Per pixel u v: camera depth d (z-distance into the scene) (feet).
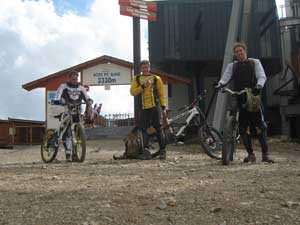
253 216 9.42
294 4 62.23
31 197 11.69
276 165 17.81
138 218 9.46
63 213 9.94
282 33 61.72
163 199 10.94
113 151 29.84
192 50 52.85
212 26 53.06
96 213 9.87
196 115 23.85
